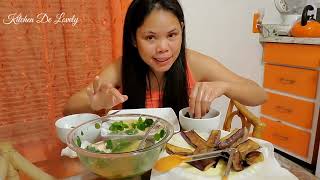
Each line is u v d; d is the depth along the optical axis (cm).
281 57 192
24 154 59
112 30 155
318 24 172
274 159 52
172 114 74
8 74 139
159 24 75
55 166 55
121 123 61
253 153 52
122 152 46
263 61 214
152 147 47
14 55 138
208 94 72
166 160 51
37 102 149
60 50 148
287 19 197
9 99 142
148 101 98
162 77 97
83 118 69
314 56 168
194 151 55
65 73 153
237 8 195
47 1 138
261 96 101
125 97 71
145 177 51
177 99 94
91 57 157
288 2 198
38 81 146
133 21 81
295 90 184
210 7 183
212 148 55
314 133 175
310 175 59
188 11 175
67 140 52
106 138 56
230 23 195
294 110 187
